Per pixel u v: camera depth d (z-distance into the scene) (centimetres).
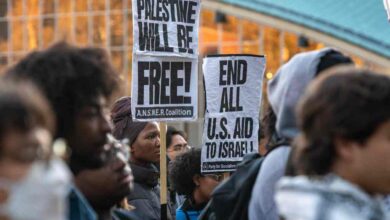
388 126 364
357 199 356
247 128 891
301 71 502
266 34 4416
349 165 366
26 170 307
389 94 364
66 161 443
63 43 449
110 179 480
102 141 448
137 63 858
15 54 5059
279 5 4319
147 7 862
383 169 364
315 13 4250
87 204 440
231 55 890
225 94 890
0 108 306
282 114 504
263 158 528
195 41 879
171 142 1124
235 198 525
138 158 875
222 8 4422
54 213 309
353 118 362
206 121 884
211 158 876
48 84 434
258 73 897
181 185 872
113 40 4884
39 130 311
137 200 838
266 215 500
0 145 307
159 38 866
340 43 4147
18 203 305
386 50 4072
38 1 5016
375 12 4222
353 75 368
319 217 352
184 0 876
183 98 871
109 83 446
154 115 859
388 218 363
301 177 373
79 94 437
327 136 365
